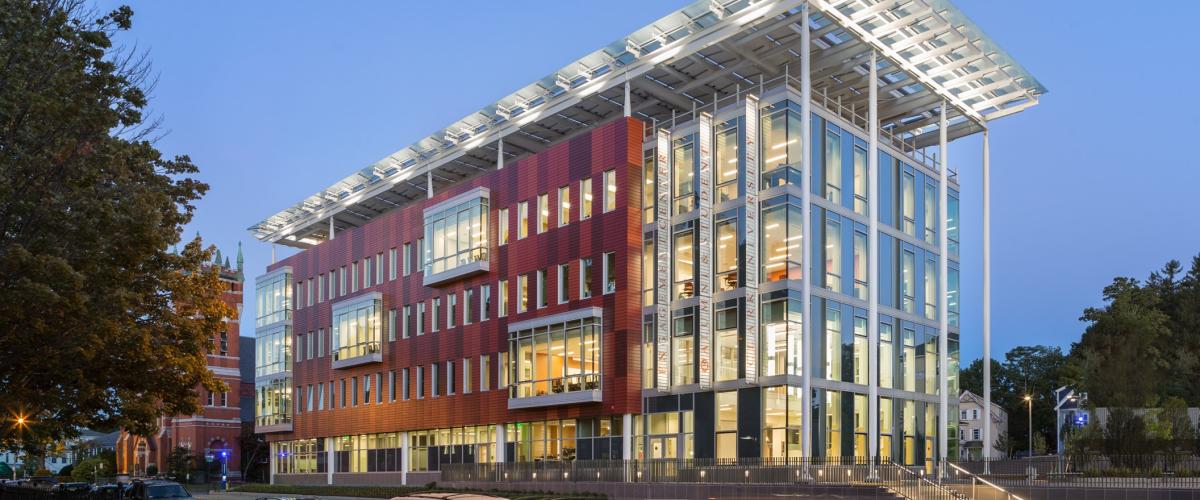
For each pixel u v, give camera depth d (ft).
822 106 147.33
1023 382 396.57
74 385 86.94
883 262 152.97
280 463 240.12
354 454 213.05
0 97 67.41
